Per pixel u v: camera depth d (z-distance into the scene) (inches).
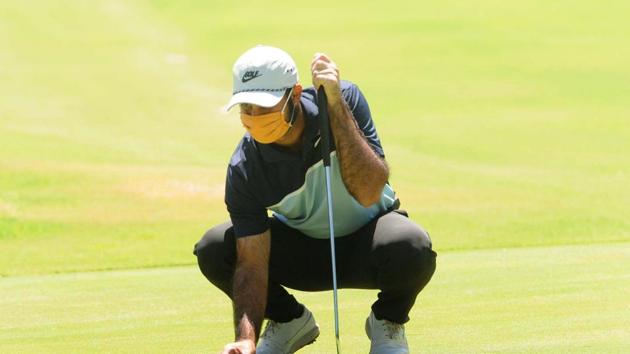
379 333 599.5
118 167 2215.8
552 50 3622.0
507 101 2965.1
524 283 898.1
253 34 4190.5
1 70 3597.4
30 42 4084.6
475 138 2522.1
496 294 846.5
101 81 3474.4
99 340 718.5
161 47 4062.5
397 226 579.2
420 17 4264.3
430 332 698.2
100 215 1780.3
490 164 2242.9
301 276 617.6
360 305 825.5
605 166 2177.7
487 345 649.0
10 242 1577.3
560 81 3184.1
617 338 656.4
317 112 557.0
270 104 525.7
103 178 2069.4
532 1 4426.7
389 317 595.8
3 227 1665.8
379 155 564.4
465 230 1589.6
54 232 1657.2
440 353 631.2
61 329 769.6
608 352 616.7
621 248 1131.9
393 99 3053.6
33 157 2331.4
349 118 545.3
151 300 887.7
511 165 2224.4
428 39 3890.3
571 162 2229.3
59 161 2298.2
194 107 3129.9
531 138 2496.3
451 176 2112.5
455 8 4394.7
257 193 569.3
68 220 1742.1
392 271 572.7
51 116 2945.4
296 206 574.9
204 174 2127.2
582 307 773.3
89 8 4712.1
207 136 2731.3
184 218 1766.7
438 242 1482.5
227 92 3368.6
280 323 636.7
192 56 3919.8
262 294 567.5
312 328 647.1
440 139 2529.5
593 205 1798.7
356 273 599.8
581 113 2765.7
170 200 1904.5
